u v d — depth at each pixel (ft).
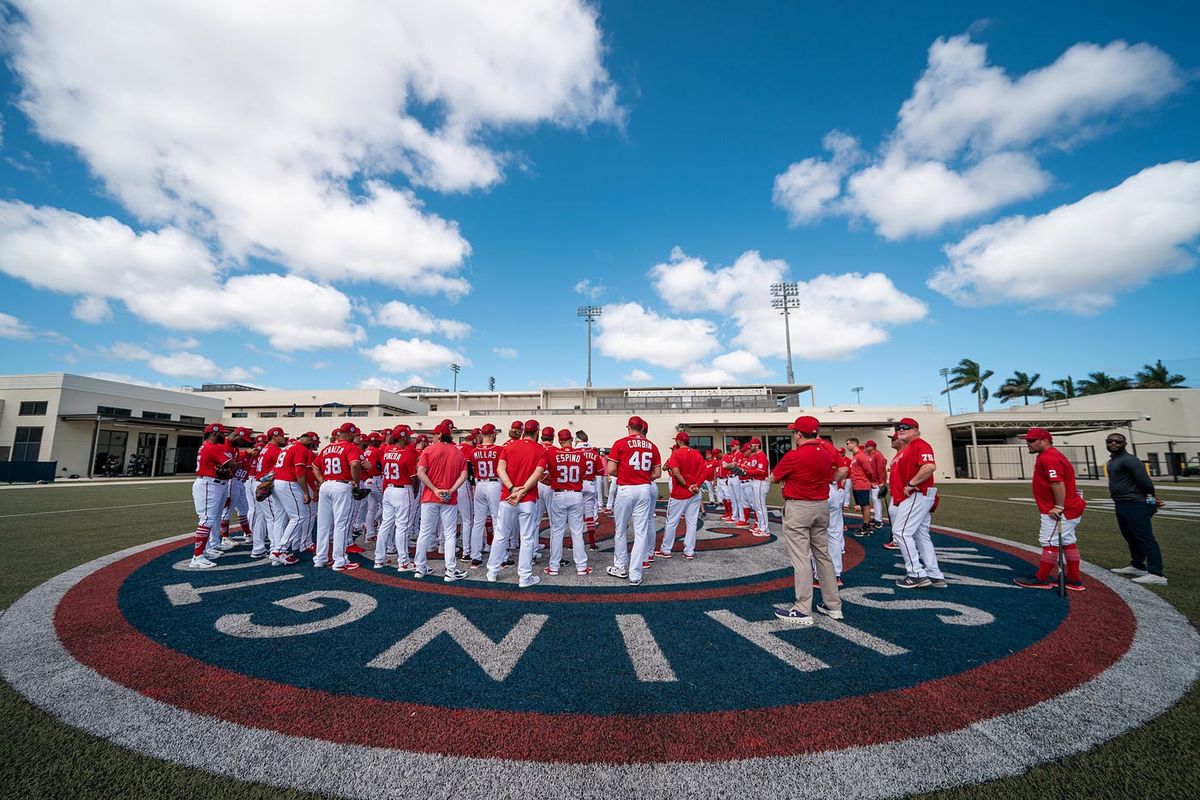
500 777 7.34
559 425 110.22
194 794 6.93
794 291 161.58
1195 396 118.93
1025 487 76.18
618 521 19.31
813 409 110.42
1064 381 180.86
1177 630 13.28
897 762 7.64
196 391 159.12
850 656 11.68
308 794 7.00
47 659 11.27
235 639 12.59
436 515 19.43
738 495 34.96
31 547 24.20
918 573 17.81
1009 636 12.91
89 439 92.73
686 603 15.97
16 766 7.42
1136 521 18.57
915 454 17.74
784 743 8.16
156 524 31.96
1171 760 7.62
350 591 17.13
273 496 21.29
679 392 139.85
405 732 8.46
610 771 7.47
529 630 13.39
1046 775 7.30
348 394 134.82
